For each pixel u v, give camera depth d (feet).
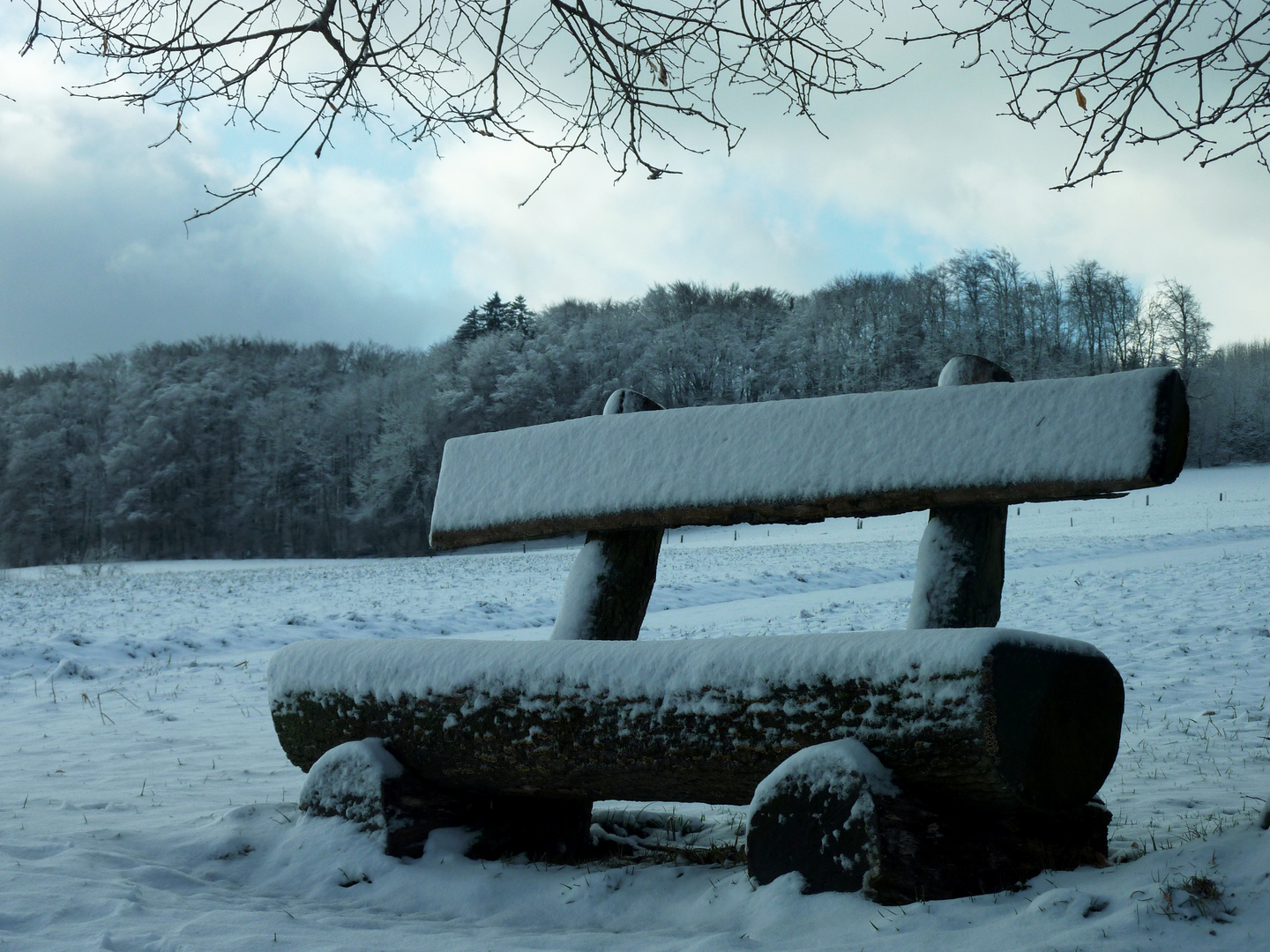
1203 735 20.88
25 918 10.25
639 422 13.69
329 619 53.01
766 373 271.08
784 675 10.82
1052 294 257.14
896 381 253.44
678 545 146.41
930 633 10.34
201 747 23.70
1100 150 12.70
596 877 11.78
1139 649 33.47
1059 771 10.25
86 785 19.02
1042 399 11.23
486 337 270.87
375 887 12.14
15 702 31.96
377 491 247.09
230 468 273.54
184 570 157.48
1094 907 8.97
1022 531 129.08
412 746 13.24
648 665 11.66
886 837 9.88
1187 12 11.84
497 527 14.12
